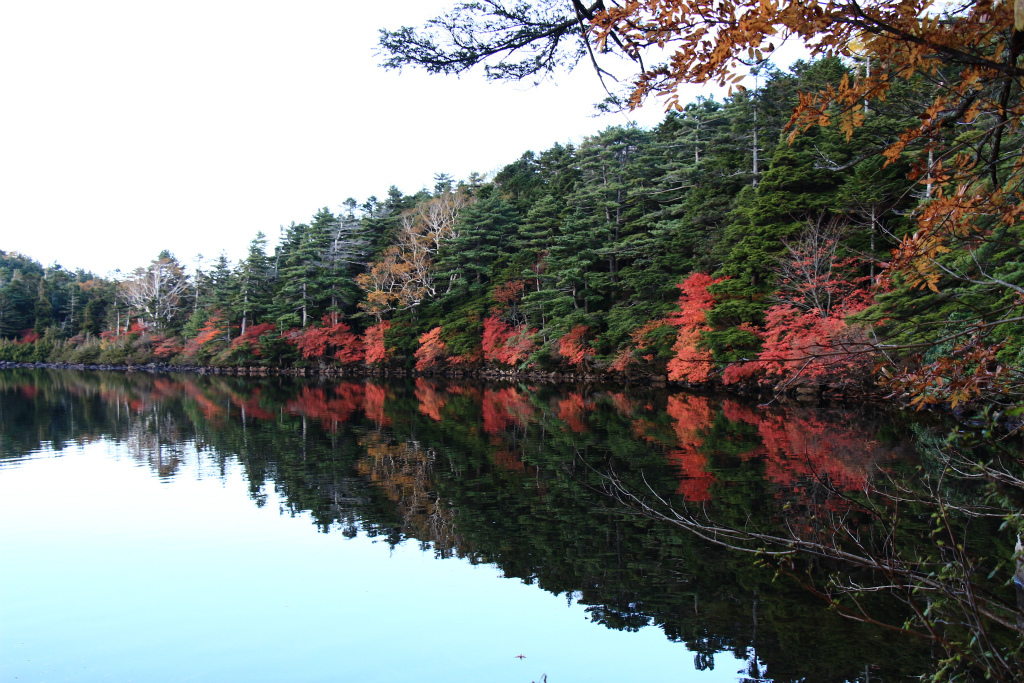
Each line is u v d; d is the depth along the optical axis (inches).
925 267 110.0
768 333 801.6
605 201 1374.3
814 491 365.7
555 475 462.3
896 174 636.1
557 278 1360.7
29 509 412.8
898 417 606.9
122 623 253.6
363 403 1048.2
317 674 215.9
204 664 223.3
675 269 1169.4
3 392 1359.5
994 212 101.7
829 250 751.1
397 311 1908.2
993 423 107.7
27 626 251.1
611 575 283.0
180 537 354.9
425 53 177.3
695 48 88.6
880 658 201.2
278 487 461.4
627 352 1146.0
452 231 1861.5
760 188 900.6
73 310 3154.5
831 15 80.4
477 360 1656.0
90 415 927.7
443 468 507.5
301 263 2151.8
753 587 260.7
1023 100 92.0
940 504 130.0
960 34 85.1
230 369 2278.5
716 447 514.3
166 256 2792.8
